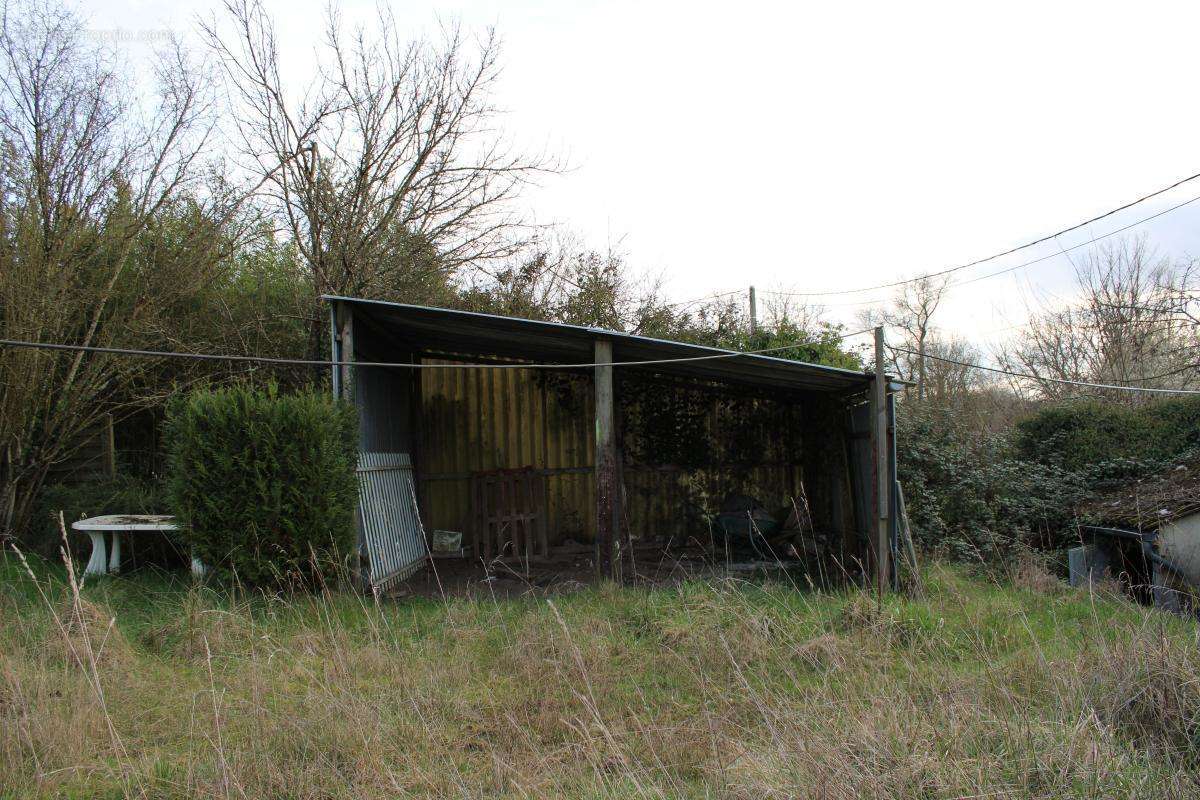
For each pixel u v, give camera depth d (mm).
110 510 9086
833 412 10312
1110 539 9742
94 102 9531
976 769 3254
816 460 11289
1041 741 3539
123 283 9891
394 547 9055
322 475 7125
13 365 8523
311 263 11312
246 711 4445
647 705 4750
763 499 11898
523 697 4867
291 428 7137
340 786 3639
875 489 7715
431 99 11734
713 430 11914
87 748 4000
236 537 6906
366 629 6230
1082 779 3266
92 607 5805
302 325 11539
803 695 4332
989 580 8617
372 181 11617
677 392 11875
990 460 10734
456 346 10609
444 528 11508
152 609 6820
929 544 9578
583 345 8914
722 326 16078
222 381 10359
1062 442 11469
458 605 7086
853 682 4598
